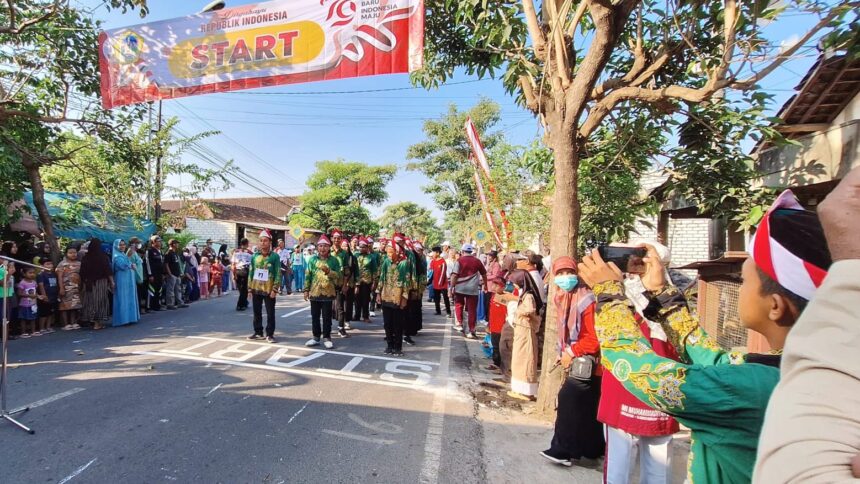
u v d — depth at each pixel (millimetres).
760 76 3494
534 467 3570
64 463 3379
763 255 1184
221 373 5770
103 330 8781
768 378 1187
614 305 1610
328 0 5723
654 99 4094
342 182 34781
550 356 4613
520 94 5977
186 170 14914
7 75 8914
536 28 4504
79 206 11242
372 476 3350
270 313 7871
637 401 2717
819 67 5320
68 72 9047
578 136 4555
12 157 8023
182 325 9453
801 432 685
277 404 4746
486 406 4996
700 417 1294
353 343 8133
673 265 10273
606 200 6258
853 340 686
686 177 5055
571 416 3527
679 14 4625
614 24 3764
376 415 4578
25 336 8000
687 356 2178
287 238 33938
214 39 6184
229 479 3227
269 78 5973
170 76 6406
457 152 28562
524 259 5453
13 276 7625
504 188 13711
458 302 9867
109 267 9164
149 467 3354
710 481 1295
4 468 3283
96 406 4520
